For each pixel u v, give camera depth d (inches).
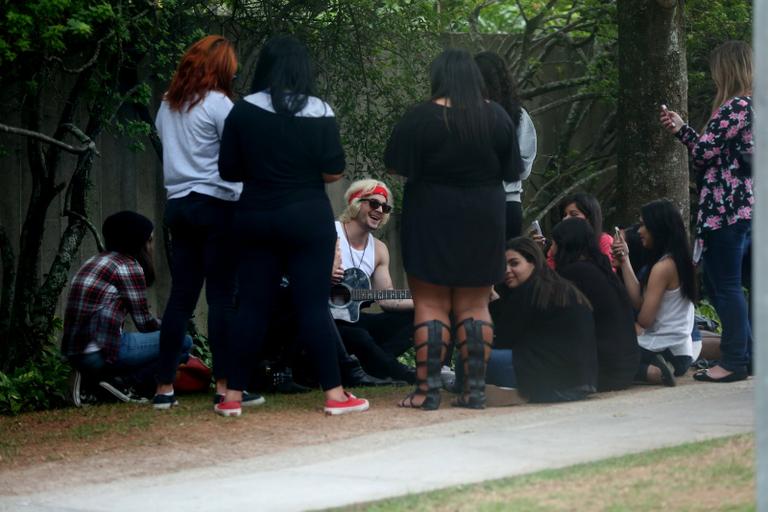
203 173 773.3
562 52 1425.9
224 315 788.6
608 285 845.2
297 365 912.3
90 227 957.2
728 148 847.1
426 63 1142.3
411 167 738.8
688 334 889.5
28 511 525.0
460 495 478.0
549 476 505.7
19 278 957.8
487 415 729.6
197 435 701.3
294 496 516.4
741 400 741.9
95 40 935.7
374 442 647.1
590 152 1398.9
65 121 949.8
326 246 738.2
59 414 811.4
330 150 732.0
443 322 763.4
